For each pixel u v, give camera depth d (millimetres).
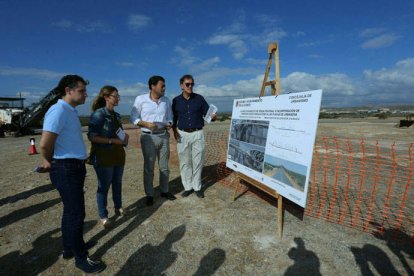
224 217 3871
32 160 8578
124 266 2824
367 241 3207
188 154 4594
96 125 3195
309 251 3018
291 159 3066
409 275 2605
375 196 4680
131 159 8203
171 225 3666
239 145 4203
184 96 4441
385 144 11148
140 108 4074
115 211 3967
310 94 2848
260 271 2709
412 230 3457
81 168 2570
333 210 4090
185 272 2715
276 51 3562
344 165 7012
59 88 2480
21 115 19141
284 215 3922
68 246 2875
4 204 4590
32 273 2754
